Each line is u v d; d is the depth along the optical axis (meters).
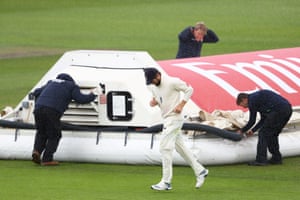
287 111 51.91
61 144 53.84
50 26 152.50
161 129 52.41
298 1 172.50
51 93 52.25
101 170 51.53
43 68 106.50
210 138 52.41
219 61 64.31
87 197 43.34
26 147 54.53
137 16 161.88
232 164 52.78
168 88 44.94
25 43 133.00
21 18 163.88
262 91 52.09
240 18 155.12
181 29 145.50
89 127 55.56
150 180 48.25
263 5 169.25
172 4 175.50
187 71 60.22
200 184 45.41
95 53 57.50
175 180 48.12
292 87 63.56
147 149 52.25
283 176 49.56
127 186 46.53
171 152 44.97
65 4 181.25
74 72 56.84
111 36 139.12
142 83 55.69
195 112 56.22
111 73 56.22
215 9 166.88
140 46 127.50
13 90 88.94
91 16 163.62
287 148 55.47
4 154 54.97
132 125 55.12
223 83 60.06
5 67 107.62
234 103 58.78
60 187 46.22
